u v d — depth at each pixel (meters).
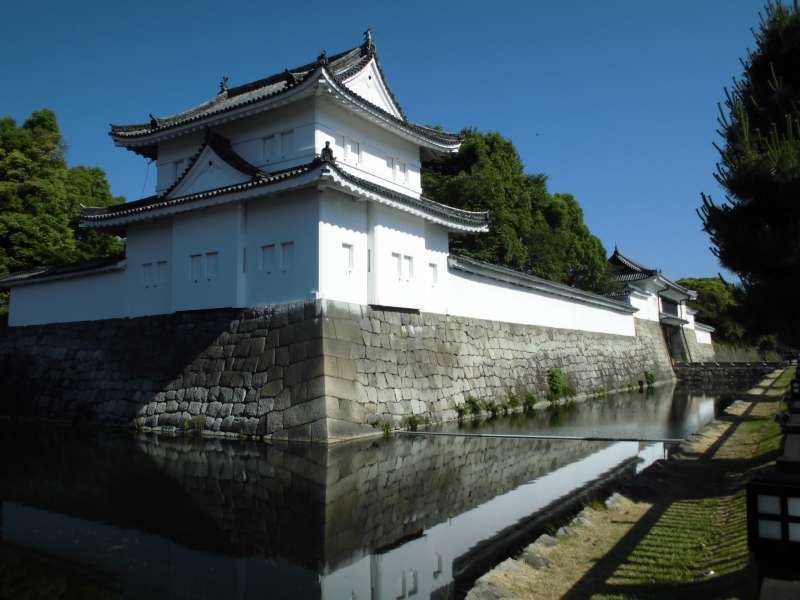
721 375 43.94
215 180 17.28
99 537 6.80
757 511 2.50
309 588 5.32
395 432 15.88
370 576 5.61
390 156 19.11
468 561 5.99
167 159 20.06
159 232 19.05
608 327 35.53
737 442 11.10
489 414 20.33
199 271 17.33
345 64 18.88
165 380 17.58
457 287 21.11
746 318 8.38
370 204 16.84
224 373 16.25
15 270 29.11
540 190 41.34
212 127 18.50
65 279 22.05
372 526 7.24
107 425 18.22
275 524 7.34
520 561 5.30
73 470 10.84
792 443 2.86
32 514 7.80
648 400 26.92
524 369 24.20
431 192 34.16
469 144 35.72
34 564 5.91
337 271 15.69
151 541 6.68
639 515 6.76
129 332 19.22
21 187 30.64
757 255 7.76
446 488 9.30
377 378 16.19
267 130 17.47
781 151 7.28
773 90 8.25
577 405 24.62
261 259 16.36
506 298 24.33
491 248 32.62
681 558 5.11
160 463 11.54
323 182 14.80
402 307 17.58
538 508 7.93
